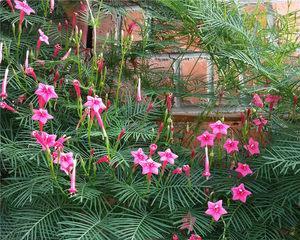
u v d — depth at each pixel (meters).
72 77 1.42
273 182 1.34
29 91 1.41
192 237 1.25
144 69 1.52
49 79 1.44
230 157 1.38
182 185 1.31
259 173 1.35
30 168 1.32
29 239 1.28
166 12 1.52
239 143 1.44
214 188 1.32
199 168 1.37
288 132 1.37
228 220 1.29
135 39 1.58
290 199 1.29
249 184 1.33
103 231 1.24
